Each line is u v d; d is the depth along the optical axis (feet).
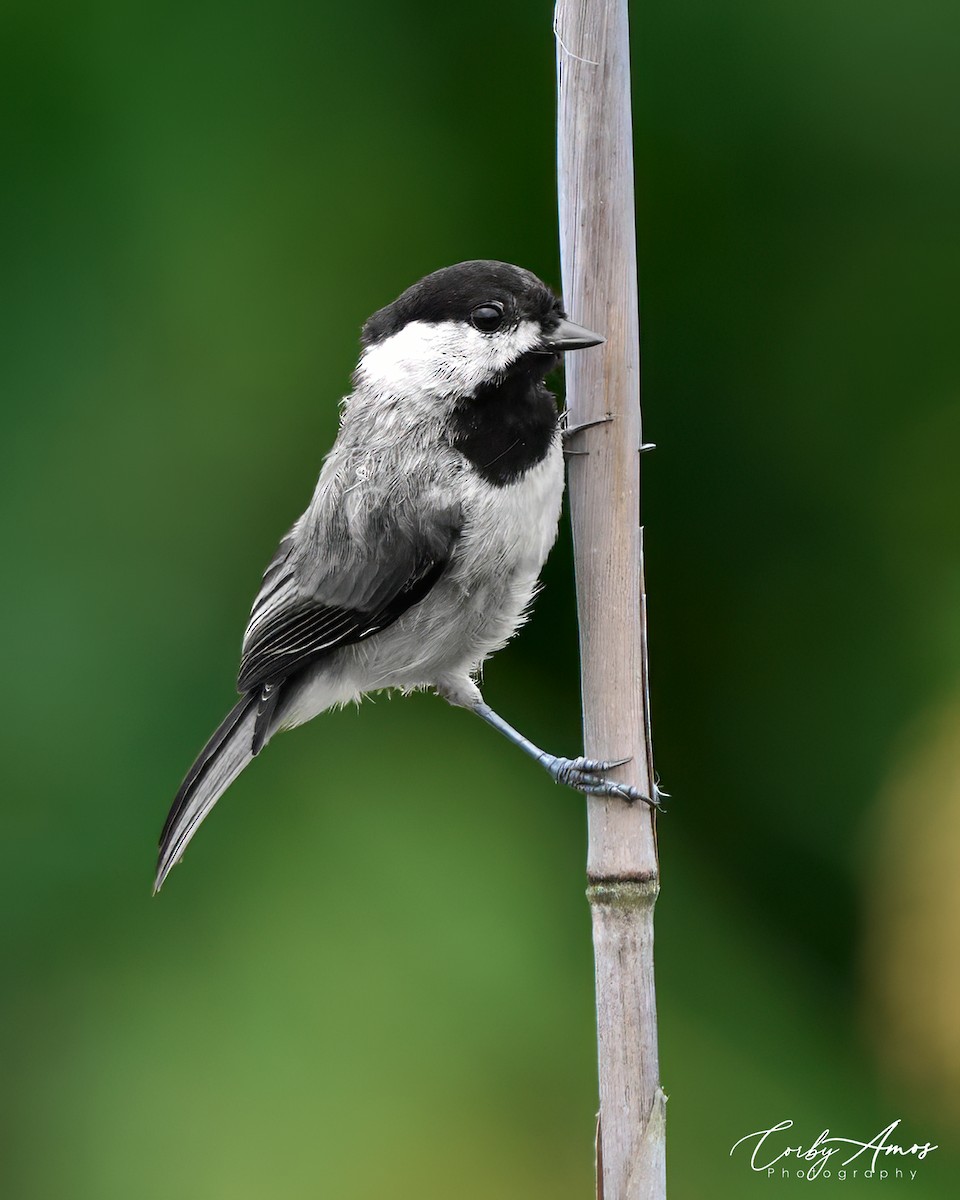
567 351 16.85
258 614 22.18
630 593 16.62
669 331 28.17
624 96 16.47
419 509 20.22
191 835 21.26
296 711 22.33
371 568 20.70
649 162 28.04
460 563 20.38
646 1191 15.56
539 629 27.71
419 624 21.04
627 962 15.99
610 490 16.67
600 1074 15.96
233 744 21.68
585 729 16.67
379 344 20.75
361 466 20.67
